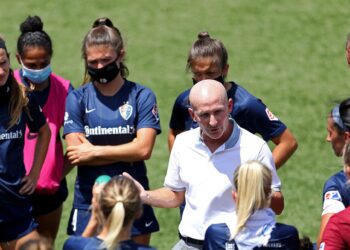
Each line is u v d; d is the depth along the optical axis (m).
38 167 25.56
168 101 45.03
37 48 25.97
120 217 18.66
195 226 22.83
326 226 19.98
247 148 22.67
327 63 49.22
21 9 54.72
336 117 21.78
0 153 24.55
